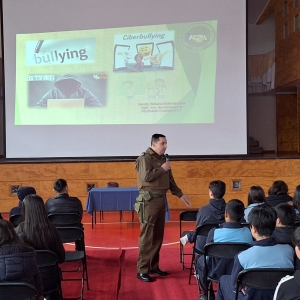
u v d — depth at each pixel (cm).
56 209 493
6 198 835
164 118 845
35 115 860
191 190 832
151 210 439
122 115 849
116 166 834
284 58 1115
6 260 253
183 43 839
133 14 842
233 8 830
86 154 856
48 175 834
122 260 525
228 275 305
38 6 851
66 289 425
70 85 855
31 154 862
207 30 835
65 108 855
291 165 830
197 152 843
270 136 1407
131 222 750
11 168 834
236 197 831
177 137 846
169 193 841
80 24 850
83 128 855
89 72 852
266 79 1298
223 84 837
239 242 321
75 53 853
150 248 445
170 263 507
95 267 495
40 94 859
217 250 318
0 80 1059
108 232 680
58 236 327
